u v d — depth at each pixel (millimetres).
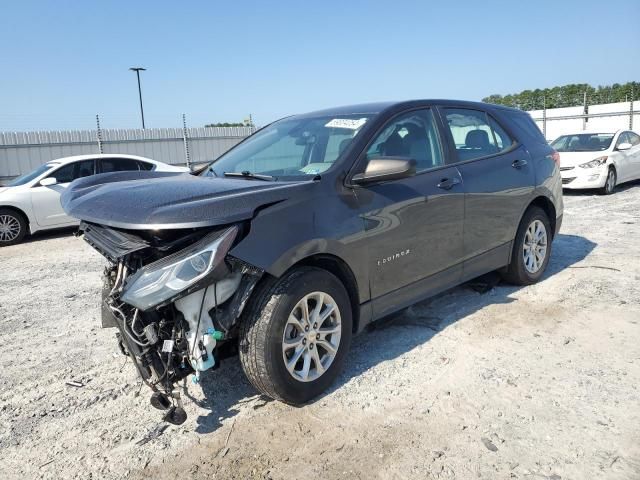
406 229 3750
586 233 7625
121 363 3967
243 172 3834
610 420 2893
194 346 2828
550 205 5398
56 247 8984
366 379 3480
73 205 3391
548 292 5004
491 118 4988
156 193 3078
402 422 2973
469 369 3545
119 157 10805
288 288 3014
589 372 3434
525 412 3008
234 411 3188
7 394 3529
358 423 2986
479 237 4465
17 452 2871
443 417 3000
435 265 4074
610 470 2496
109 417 3201
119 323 2912
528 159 5062
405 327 4312
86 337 4527
